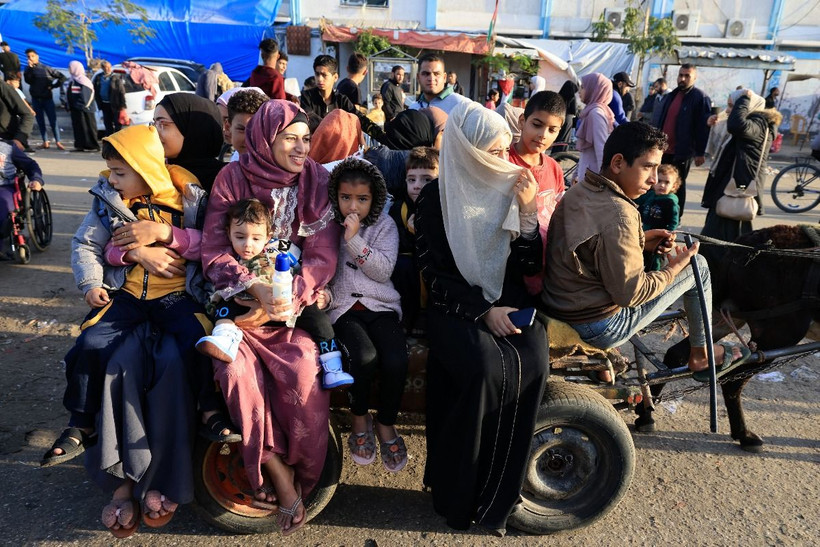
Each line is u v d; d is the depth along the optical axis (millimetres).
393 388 2535
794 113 18953
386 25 18516
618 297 2473
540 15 18562
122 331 2404
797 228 3336
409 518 2865
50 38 16781
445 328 2539
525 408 2445
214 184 2568
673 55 15375
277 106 2477
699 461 3410
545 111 2943
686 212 9031
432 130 3805
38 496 2875
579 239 2477
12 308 4875
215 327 2350
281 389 2355
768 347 3408
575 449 2750
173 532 2707
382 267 2605
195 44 17656
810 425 3791
